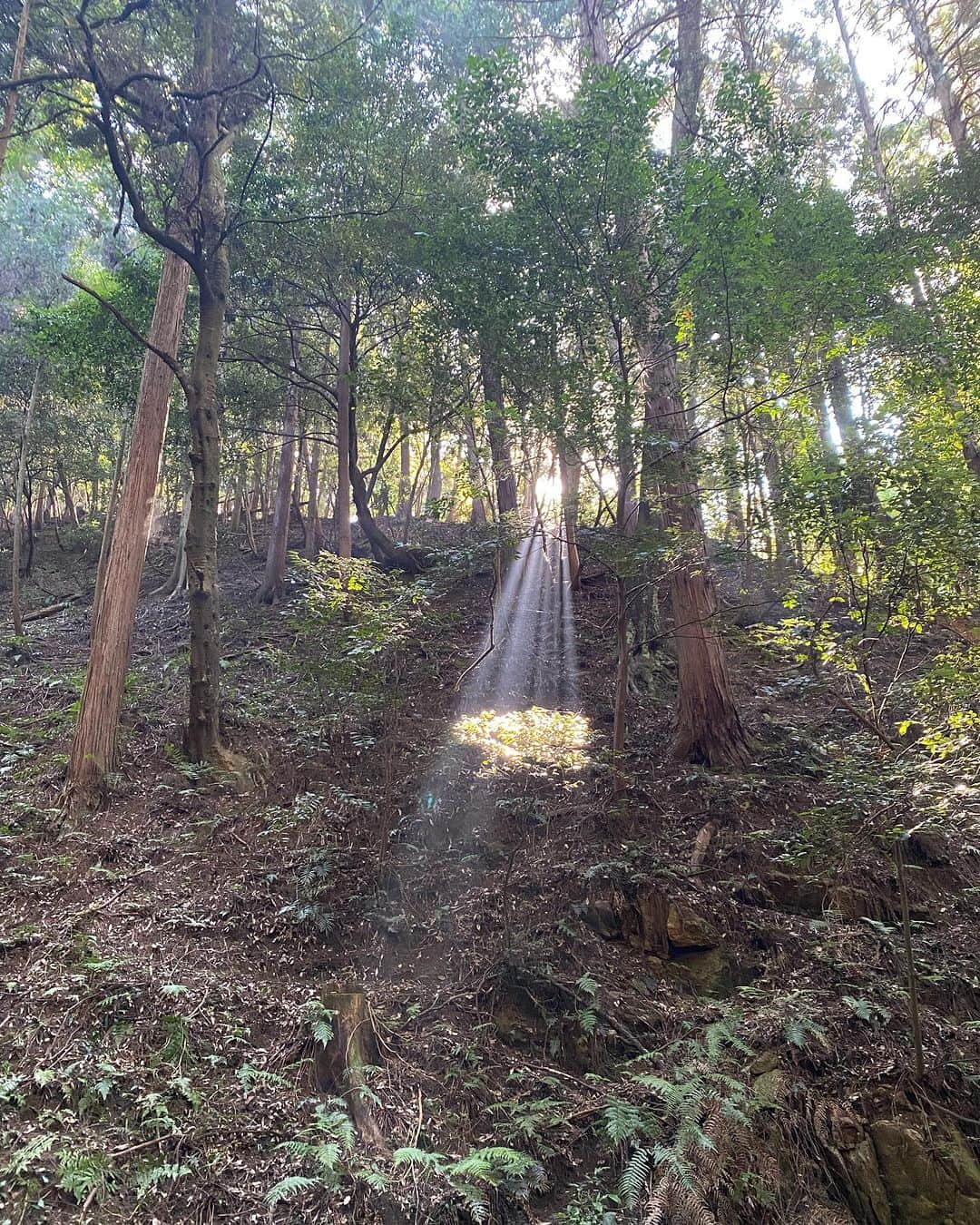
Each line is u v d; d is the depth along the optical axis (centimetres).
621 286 653
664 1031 466
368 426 1675
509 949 490
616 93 639
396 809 620
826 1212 373
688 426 712
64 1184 287
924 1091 424
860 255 765
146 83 719
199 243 710
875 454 527
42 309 1459
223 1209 300
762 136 771
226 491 2448
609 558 626
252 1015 409
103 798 641
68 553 2195
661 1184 347
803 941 525
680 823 635
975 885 572
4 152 545
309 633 591
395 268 1109
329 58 874
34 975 401
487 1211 323
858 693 685
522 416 646
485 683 908
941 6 1280
